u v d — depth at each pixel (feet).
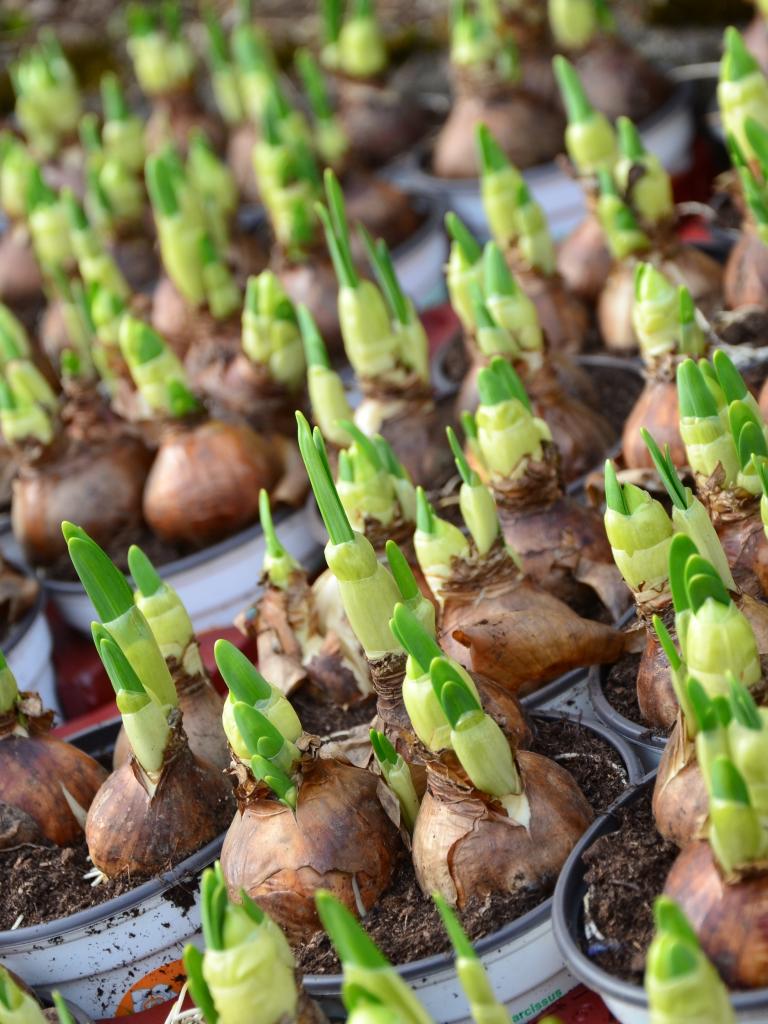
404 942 1.56
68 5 4.62
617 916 1.48
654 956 1.26
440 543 1.81
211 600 2.28
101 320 2.46
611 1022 1.55
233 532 2.32
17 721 1.84
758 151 2.05
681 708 1.50
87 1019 1.69
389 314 2.26
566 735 1.77
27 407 2.38
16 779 1.82
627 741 1.72
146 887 1.70
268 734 1.58
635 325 1.99
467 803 1.56
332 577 1.99
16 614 2.32
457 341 2.67
